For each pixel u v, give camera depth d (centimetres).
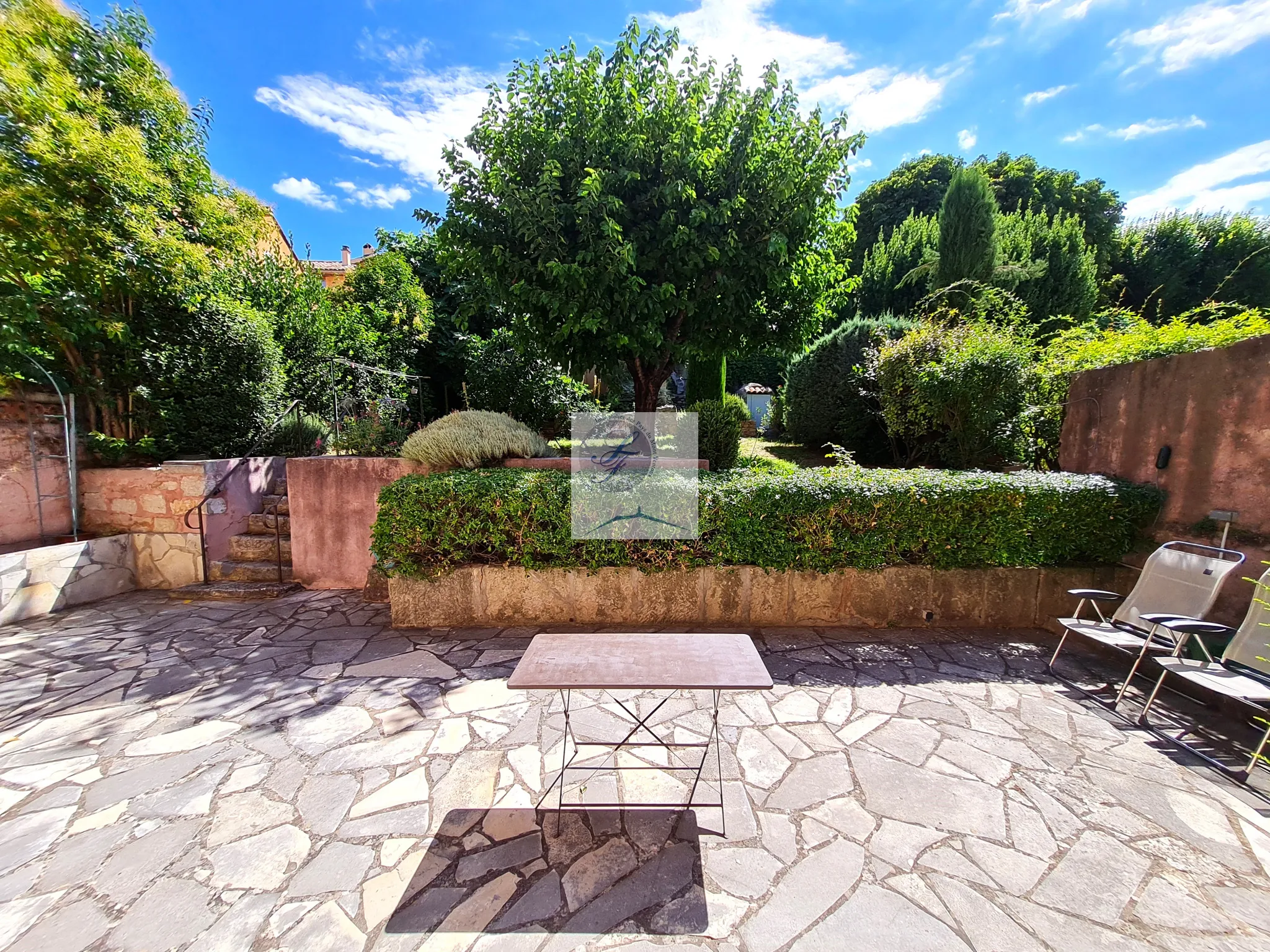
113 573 481
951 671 319
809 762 229
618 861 175
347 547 492
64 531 506
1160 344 425
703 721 263
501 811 198
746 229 487
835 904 157
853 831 188
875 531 377
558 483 384
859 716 268
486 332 1055
